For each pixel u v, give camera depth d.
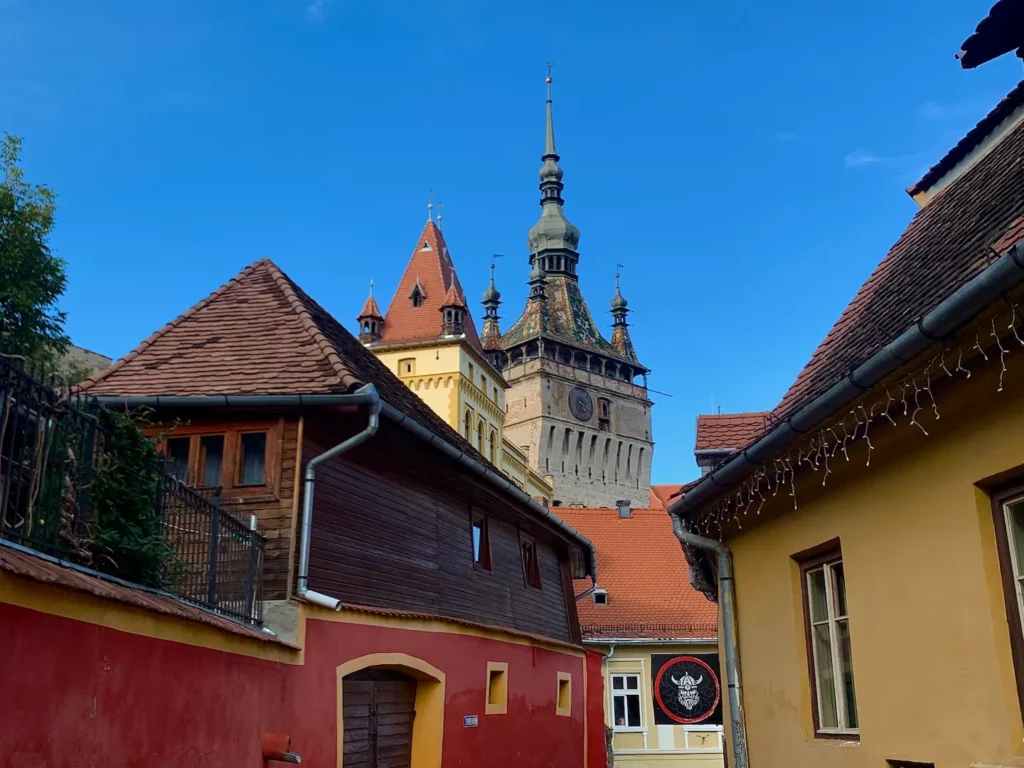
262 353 11.61
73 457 6.50
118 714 6.10
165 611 6.63
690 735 27.41
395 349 63.72
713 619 28.50
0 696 4.98
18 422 5.91
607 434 100.31
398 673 12.52
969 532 5.95
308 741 9.51
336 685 10.25
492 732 14.70
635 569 30.75
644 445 104.19
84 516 6.68
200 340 12.17
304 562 9.96
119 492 6.97
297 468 10.33
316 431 10.80
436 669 12.86
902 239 9.99
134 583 6.86
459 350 62.88
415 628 12.37
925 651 6.36
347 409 10.55
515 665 16.11
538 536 19.25
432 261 67.12
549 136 111.62
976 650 5.86
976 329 5.36
